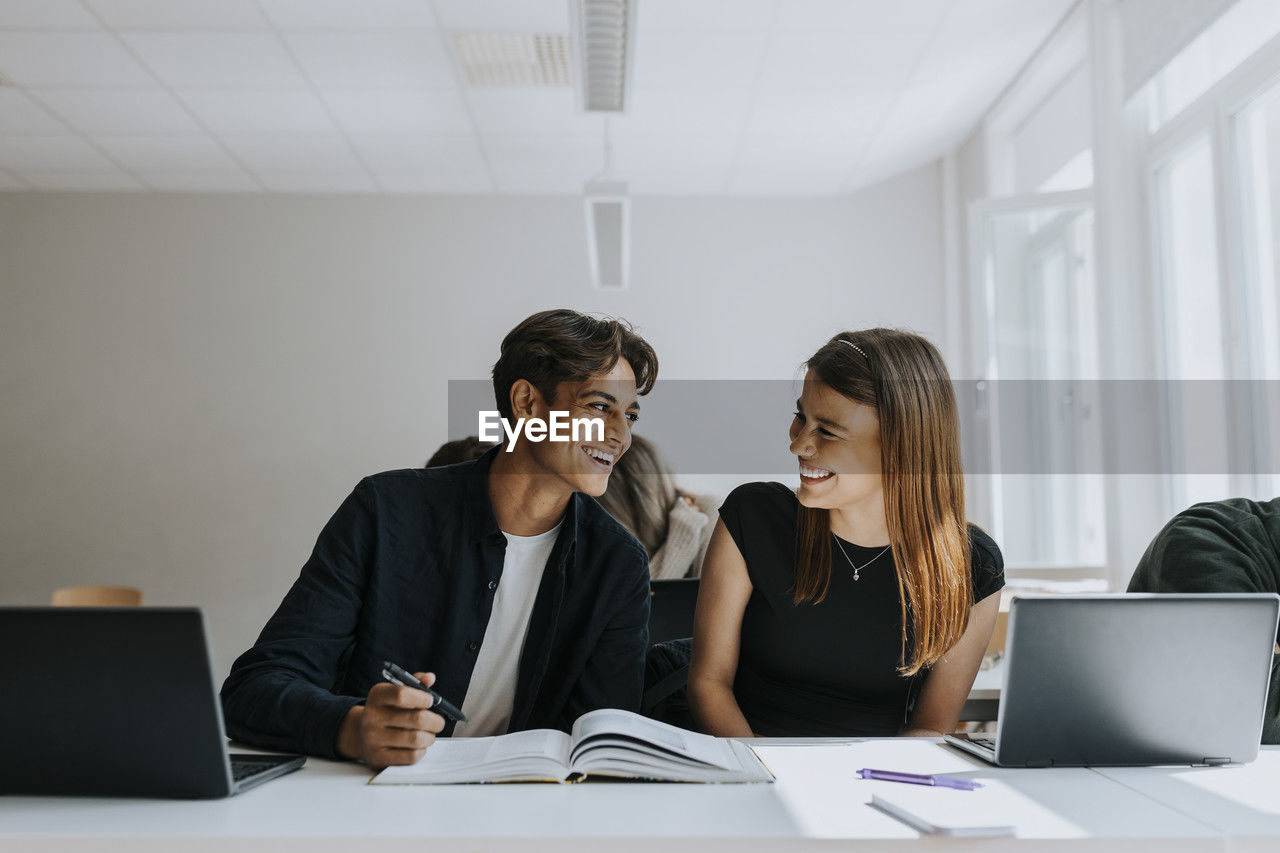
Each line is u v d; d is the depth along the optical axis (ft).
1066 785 3.51
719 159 17.01
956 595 5.01
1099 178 12.37
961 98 15.56
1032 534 14.23
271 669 4.34
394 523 4.83
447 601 4.84
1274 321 9.79
